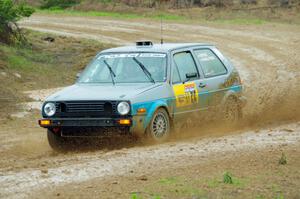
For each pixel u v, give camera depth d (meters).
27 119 34.66
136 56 26.25
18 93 43.38
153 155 21.80
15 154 24.75
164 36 84.56
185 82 26.12
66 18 101.38
